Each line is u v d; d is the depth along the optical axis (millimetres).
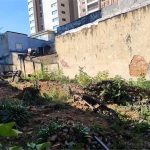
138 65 10609
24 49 22641
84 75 11531
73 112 6395
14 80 11867
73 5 55969
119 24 11312
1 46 22016
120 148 4449
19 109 5492
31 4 60719
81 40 13719
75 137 4258
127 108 7172
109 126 5520
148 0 12594
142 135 5281
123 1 14648
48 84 9711
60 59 15547
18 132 1171
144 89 8812
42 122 5297
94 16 18312
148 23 10000
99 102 7289
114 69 11805
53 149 3844
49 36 31109
